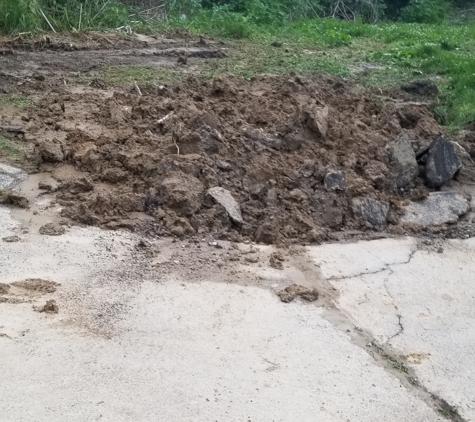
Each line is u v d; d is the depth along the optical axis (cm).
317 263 464
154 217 496
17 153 589
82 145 584
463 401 351
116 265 433
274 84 828
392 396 346
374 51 1223
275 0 1591
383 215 538
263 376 348
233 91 729
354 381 353
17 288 400
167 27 1248
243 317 393
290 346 373
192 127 602
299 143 604
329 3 1889
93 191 523
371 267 470
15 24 1040
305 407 330
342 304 421
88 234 468
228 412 321
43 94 758
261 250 473
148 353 355
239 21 1335
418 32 1495
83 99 733
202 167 536
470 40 1448
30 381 329
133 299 399
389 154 607
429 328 409
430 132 691
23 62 898
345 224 529
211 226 494
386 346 387
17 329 364
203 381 339
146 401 323
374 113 743
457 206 572
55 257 435
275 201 527
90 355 350
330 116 660
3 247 441
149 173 536
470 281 467
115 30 1155
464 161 654
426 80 932
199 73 905
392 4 2070
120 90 788
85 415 311
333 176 546
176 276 427
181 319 385
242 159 566
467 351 391
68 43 1020
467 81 950
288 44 1247
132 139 587
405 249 502
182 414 317
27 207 499
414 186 596
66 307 387
